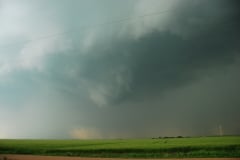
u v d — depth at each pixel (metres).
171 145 19.58
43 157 20.34
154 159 17.95
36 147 22.28
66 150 21.20
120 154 19.75
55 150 21.66
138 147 20.08
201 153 18.39
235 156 17.64
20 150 22.55
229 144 18.53
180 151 19.00
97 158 19.30
